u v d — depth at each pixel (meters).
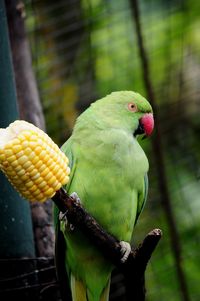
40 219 9.00
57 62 12.14
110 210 7.44
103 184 7.39
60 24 12.13
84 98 12.17
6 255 8.02
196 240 11.64
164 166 11.27
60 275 7.75
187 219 11.83
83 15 12.21
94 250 7.48
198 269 11.45
